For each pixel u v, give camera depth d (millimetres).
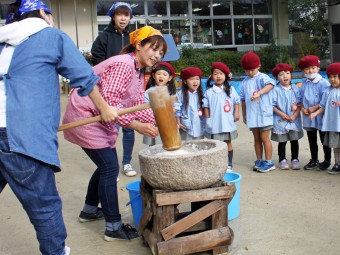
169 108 2781
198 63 15930
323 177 4891
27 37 2486
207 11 18562
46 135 2445
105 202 3352
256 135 5316
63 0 16562
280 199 4195
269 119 5148
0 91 2449
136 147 6809
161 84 4801
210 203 3025
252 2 19047
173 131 2842
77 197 4539
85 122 2773
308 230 3457
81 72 2566
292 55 18406
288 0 18219
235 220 3695
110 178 3336
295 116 5156
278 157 5836
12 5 2748
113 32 5043
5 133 2400
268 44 18359
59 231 2561
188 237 2994
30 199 2469
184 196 2955
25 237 3580
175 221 3107
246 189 4543
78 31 16875
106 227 3408
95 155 3299
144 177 3062
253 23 19047
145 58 3268
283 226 3547
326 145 4957
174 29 18234
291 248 3156
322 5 18109
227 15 18734
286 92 5172
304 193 4348
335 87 4871
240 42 18969
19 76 2439
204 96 5188
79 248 3311
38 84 2447
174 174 2881
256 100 5188
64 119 3346
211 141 3375
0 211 4180
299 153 6012
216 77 5148
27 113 2398
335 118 4809
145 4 17766
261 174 5105
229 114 5117
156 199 2910
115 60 3193
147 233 3170
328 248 3137
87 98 3227
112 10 4988
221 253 3080
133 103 3404
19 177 2432
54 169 2537
